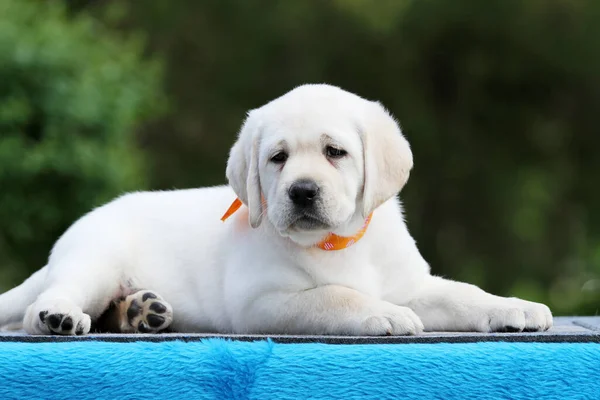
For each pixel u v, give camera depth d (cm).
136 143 2120
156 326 587
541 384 431
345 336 467
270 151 552
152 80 1437
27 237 1275
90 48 1370
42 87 1253
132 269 629
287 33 2358
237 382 425
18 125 1249
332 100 563
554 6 2239
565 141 2391
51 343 438
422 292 592
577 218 2392
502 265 2292
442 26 2259
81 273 596
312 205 530
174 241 636
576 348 438
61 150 1252
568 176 2388
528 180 2380
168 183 2317
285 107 560
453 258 2303
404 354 430
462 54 2320
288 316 544
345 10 2295
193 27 2398
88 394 425
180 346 433
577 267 2330
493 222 2309
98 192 1280
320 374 426
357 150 553
